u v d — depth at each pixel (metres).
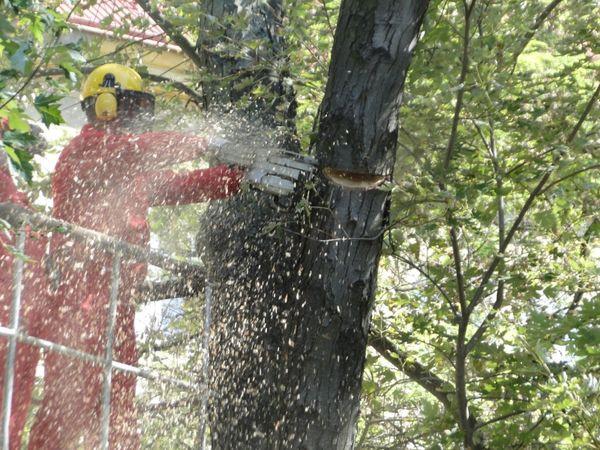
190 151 8.02
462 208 9.57
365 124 8.20
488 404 11.61
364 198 8.30
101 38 11.05
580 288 10.94
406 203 9.23
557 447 10.51
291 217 8.51
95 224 8.00
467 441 10.67
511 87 10.12
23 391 7.46
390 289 11.54
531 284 10.82
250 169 8.00
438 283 11.14
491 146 10.30
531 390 10.78
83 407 7.66
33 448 7.59
